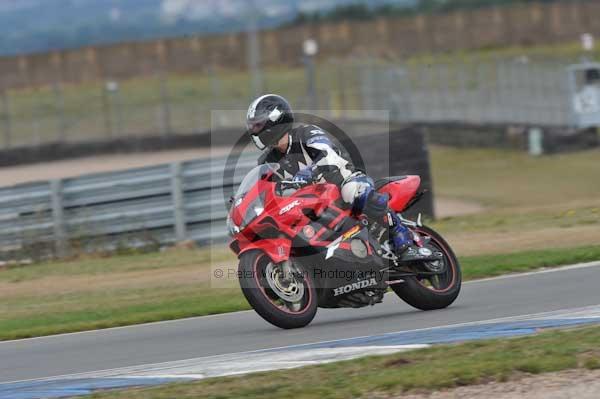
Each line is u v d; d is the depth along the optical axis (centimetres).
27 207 4656
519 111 10400
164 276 3800
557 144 9138
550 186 7125
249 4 14975
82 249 4653
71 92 18388
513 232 4244
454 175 8169
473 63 11294
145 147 10438
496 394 1625
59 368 2142
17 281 4006
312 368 1855
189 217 4719
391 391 1664
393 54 18488
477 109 11012
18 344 2516
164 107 11919
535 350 1847
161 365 2058
